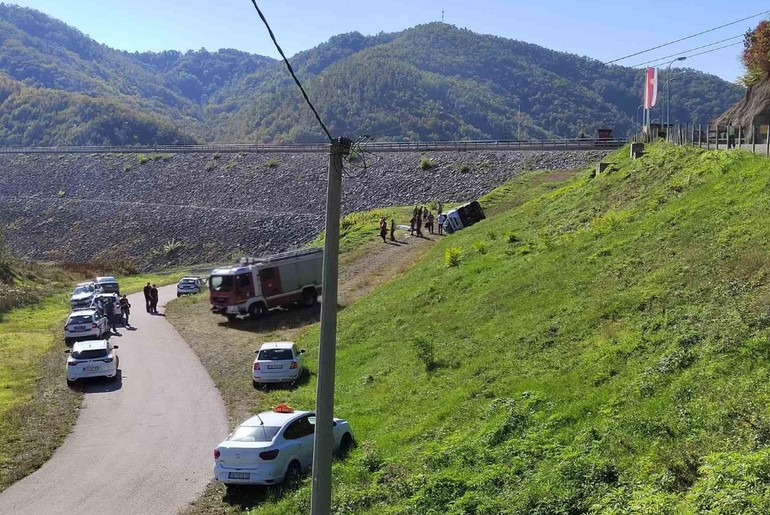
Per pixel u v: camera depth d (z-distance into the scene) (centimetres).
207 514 1427
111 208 10112
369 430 1783
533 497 1104
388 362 2347
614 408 1359
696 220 2248
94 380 2666
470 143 8100
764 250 1764
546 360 1783
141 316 4231
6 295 4919
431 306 2864
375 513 1209
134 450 1862
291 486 1474
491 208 5725
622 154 4575
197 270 7562
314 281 4109
